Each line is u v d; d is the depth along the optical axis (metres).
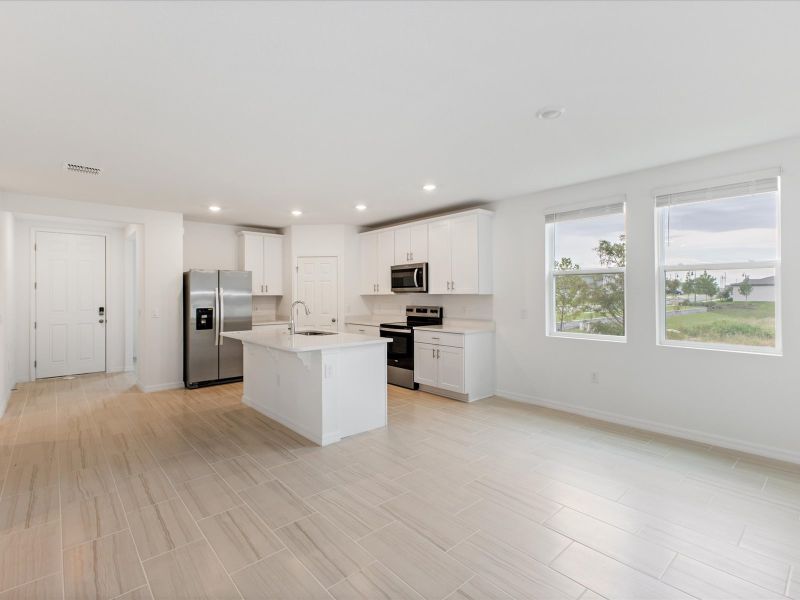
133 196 4.52
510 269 4.79
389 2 1.52
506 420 4.03
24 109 2.37
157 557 1.96
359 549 2.02
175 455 3.20
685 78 2.10
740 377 3.21
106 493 2.59
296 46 1.80
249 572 1.86
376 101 2.33
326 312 6.39
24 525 2.23
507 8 1.56
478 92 2.23
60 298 6.09
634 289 3.78
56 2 1.49
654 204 3.63
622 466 2.95
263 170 3.59
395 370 5.61
